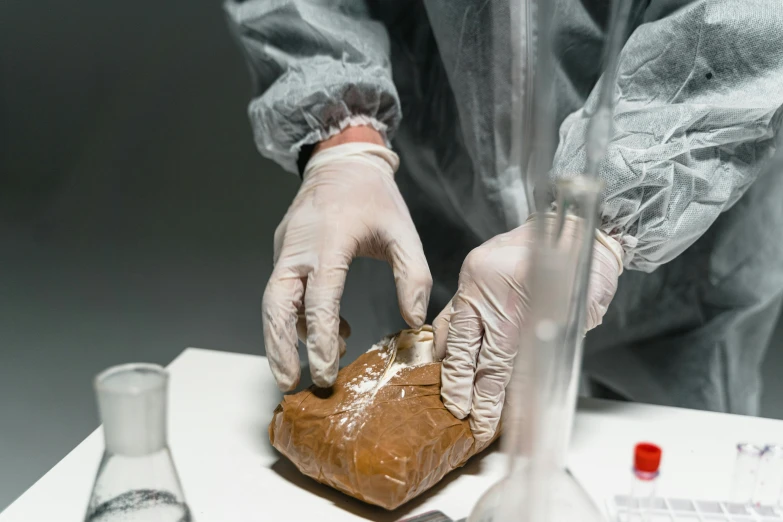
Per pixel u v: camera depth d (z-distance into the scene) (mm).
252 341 2457
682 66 966
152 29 2705
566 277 484
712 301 1326
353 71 1177
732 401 1436
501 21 1112
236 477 898
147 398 557
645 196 948
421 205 1447
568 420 520
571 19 1129
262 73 1327
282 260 1036
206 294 2744
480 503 571
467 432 907
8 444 2016
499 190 1274
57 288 2803
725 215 1236
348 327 1124
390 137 1300
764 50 926
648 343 1402
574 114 1064
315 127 1207
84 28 2787
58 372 2330
